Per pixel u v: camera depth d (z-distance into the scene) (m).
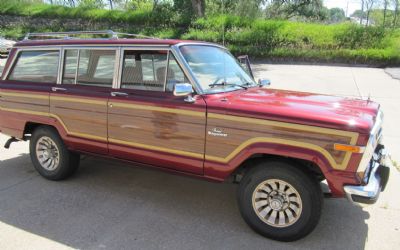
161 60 4.18
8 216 4.26
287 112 3.51
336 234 3.90
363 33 20.14
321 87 13.07
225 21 23.31
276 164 3.63
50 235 3.87
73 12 27.69
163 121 4.10
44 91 4.97
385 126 8.20
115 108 4.40
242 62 5.68
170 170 4.25
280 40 20.62
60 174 5.15
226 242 3.75
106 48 4.54
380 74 15.80
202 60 4.34
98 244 3.71
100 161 6.05
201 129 3.88
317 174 3.78
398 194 4.87
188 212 4.38
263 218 3.78
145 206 4.52
